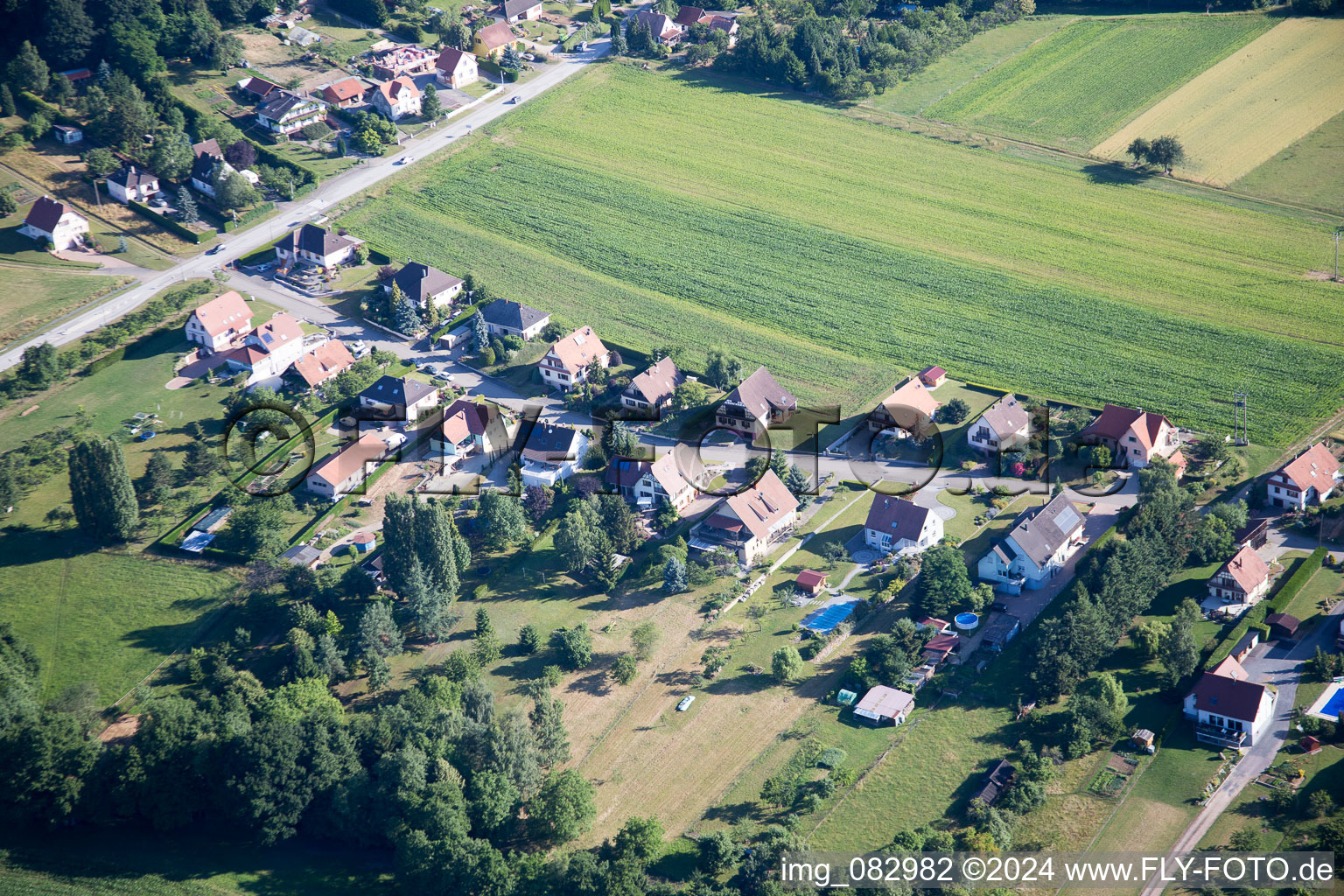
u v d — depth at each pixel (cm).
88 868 12975
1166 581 15738
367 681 14988
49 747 13275
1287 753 13488
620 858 12412
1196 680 14375
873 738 13950
